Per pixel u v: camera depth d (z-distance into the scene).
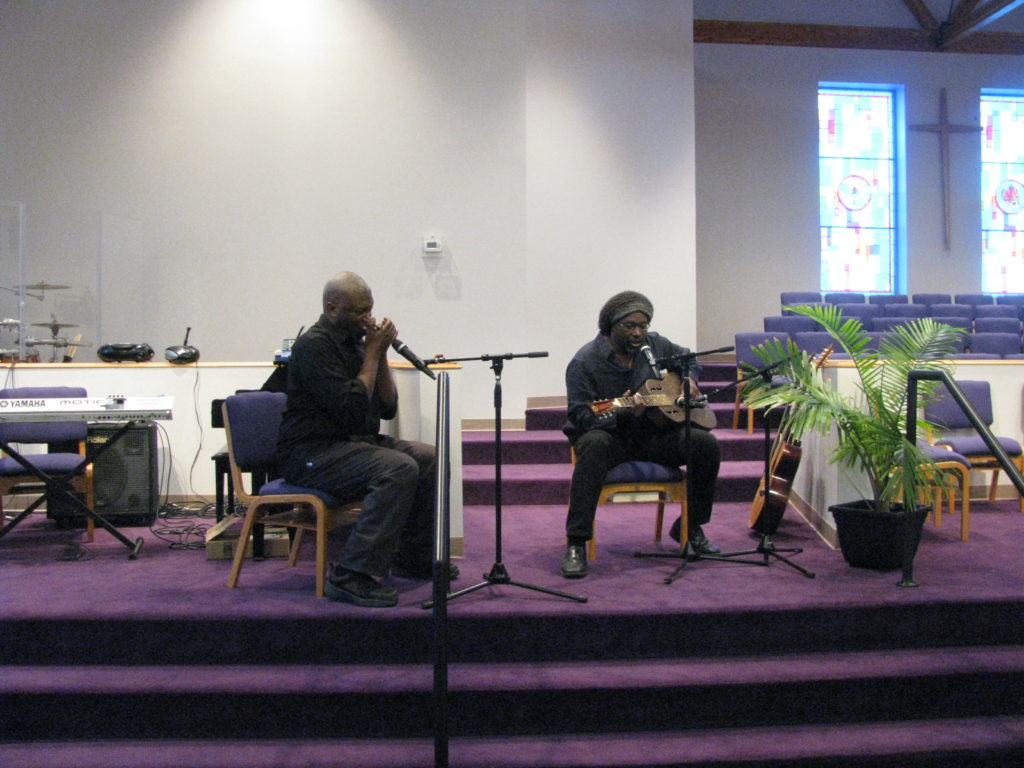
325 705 2.56
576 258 6.82
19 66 6.29
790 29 9.99
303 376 3.08
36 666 2.75
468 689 2.57
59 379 4.85
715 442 3.46
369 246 6.39
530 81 6.68
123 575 3.33
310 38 6.38
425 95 6.41
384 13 6.40
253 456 3.24
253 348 6.39
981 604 2.95
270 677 2.66
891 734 2.59
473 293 6.41
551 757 2.44
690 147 7.32
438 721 2.02
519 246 6.43
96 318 6.35
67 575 3.33
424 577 3.27
